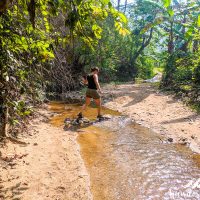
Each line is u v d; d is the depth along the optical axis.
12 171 3.22
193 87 8.38
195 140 4.72
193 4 10.56
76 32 2.25
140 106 7.59
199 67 8.45
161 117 6.30
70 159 3.79
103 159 3.93
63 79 3.11
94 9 2.01
